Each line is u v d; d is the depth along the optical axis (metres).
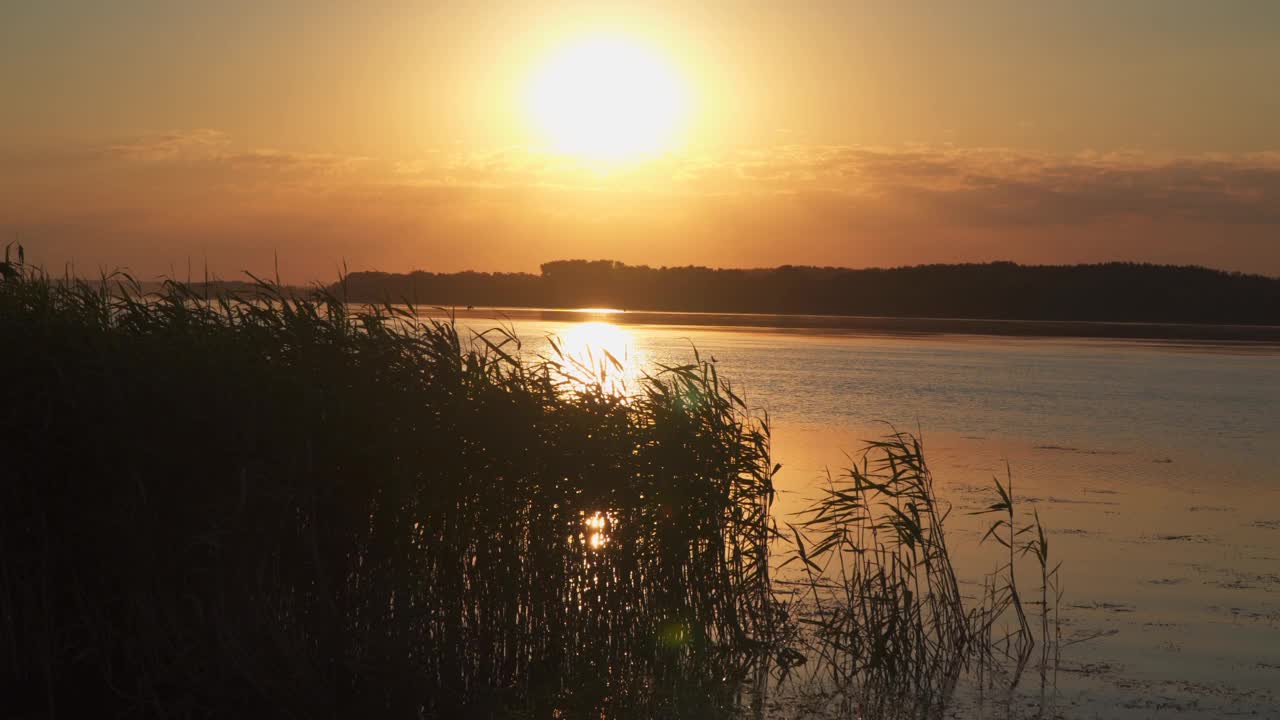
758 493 10.67
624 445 9.93
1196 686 9.82
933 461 23.44
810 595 12.27
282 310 9.51
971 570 13.79
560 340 10.89
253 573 8.46
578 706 8.90
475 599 9.19
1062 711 9.23
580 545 9.57
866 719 8.98
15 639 8.30
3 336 8.84
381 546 8.95
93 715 7.98
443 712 8.44
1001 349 88.00
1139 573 13.79
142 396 8.66
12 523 8.40
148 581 8.23
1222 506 18.53
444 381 9.38
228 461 8.52
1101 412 35.78
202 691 8.09
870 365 60.50
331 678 8.34
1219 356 82.19
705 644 9.85
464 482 9.16
